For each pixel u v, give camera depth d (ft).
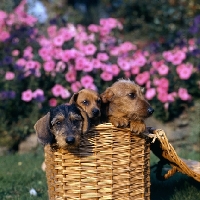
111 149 4.36
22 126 8.12
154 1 10.76
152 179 6.12
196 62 8.57
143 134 4.51
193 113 8.22
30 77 8.29
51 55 8.02
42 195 5.62
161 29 10.24
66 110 4.52
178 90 8.24
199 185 5.85
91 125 4.55
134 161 4.50
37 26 9.65
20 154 7.78
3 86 8.30
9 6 9.89
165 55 8.21
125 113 4.98
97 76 8.19
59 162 4.39
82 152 4.31
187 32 9.53
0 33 8.37
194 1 10.02
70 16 13.69
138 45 10.22
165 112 8.07
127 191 4.46
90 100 5.36
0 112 8.18
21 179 6.27
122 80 5.39
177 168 5.10
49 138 4.46
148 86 8.07
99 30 8.50
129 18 11.35
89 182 4.34
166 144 4.58
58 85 8.04
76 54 7.97
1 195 5.66
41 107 8.20
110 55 8.47
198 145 7.91
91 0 17.34
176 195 5.45
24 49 8.70
